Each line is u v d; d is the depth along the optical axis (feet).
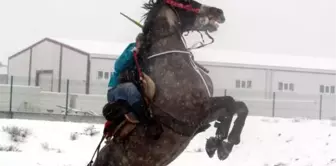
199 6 24.79
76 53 138.51
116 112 23.62
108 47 144.87
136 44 24.45
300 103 125.18
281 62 146.20
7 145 57.88
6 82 152.46
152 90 23.27
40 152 55.88
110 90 24.71
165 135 23.44
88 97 114.93
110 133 24.12
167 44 23.80
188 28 25.00
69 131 66.08
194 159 53.26
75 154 56.13
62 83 135.95
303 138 56.49
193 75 23.39
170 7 24.44
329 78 142.92
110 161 24.48
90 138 63.57
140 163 24.32
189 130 23.17
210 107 23.08
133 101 23.53
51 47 146.82
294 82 140.56
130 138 23.90
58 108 112.88
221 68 136.15
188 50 24.39
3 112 91.91
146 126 23.27
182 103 23.06
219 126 23.98
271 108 124.06
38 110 111.24
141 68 24.06
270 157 52.13
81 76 136.26
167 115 23.24
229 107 23.45
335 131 58.03
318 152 50.55
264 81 138.31
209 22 24.94
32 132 63.98
